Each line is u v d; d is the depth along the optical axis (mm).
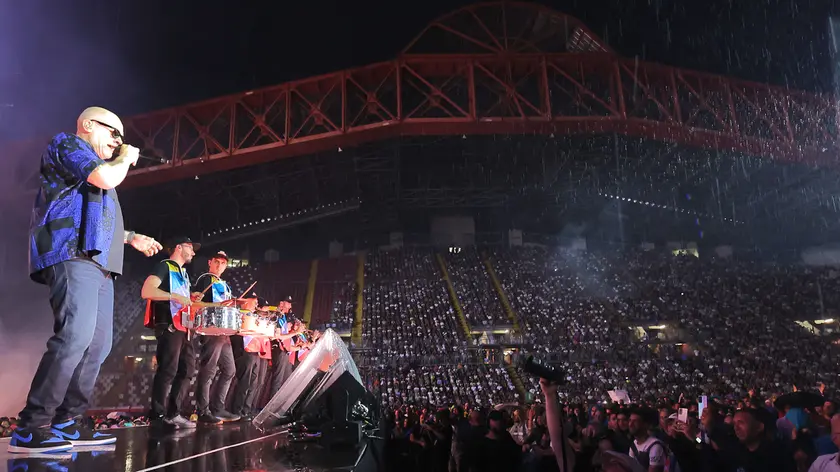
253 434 4887
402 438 7273
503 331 41688
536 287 48531
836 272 48375
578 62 46406
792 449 4609
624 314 42938
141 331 41656
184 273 5855
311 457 3289
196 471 2451
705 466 4578
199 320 5176
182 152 49938
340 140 43688
